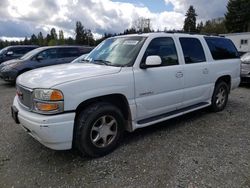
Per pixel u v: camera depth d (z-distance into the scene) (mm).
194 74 4836
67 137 3201
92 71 3562
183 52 4707
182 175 3094
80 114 3391
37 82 3277
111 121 3676
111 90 3531
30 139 4207
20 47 13836
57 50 10477
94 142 3502
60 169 3273
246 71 9211
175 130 4629
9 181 3006
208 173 3135
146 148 3854
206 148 3846
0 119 5273
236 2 59781
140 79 3871
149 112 4125
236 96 7773
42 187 2893
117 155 3637
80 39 78250
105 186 2902
